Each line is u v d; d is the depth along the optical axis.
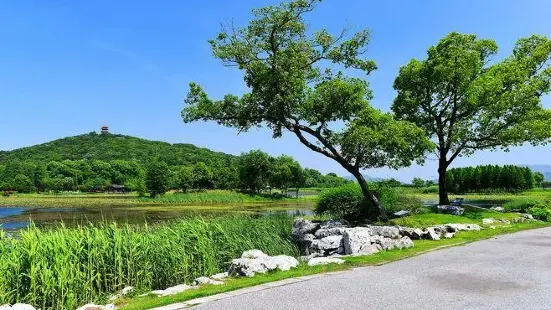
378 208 20.88
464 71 26.95
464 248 14.55
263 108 20.77
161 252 13.16
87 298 11.05
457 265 11.59
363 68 21.22
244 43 20.36
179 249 13.12
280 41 20.30
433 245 15.21
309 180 133.25
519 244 15.48
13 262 10.43
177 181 101.31
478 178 69.12
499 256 12.98
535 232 19.19
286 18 19.58
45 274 10.16
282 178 86.12
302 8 19.89
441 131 28.50
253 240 15.96
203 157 177.38
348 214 23.28
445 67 26.66
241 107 20.95
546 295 8.52
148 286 12.43
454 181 70.94
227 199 74.38
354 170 20.86
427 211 23.92
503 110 27.23
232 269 11.34
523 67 29.34
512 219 23.61
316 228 18.47
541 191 69.44
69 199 77.06
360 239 14.68
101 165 131.38
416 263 11.91
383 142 19.55
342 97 20.08
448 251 13.94
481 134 28.42
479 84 27.20
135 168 136.12
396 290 8.95
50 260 10.98
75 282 10.77
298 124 20.78
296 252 16.77
